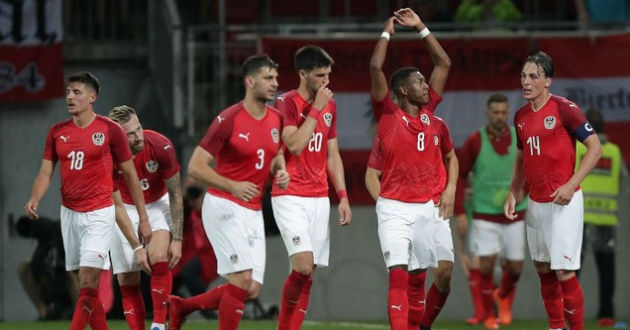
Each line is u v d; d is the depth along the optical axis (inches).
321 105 1296.8
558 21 2340.1
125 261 1445.6
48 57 2134.6
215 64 2177.7
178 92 2158.0
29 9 2127.2
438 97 1395.2
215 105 2176.4
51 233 2073.1
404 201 1357.0
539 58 1379.2
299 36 2090.3
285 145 1349.7
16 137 2149.4
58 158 1382.9
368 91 2097.7
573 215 1375.5
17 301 2122.3
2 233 2134.6
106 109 2257.6
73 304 2064.5
